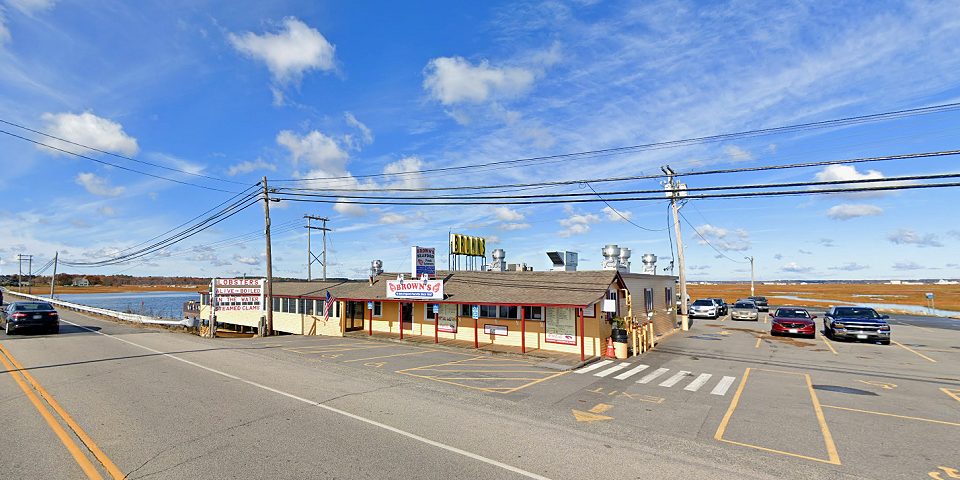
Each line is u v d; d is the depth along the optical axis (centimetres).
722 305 4288
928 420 956
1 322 2434
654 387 1272
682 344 2211
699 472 669
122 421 849
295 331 3136
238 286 2544
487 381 1316
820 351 1980
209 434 784
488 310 2166
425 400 1060
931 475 674
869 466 705
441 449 737
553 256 2614
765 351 1983
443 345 2048
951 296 8331
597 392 1202
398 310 2514
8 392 1065
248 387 1148
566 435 827
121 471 627
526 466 675
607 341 1894
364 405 998
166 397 1035
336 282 3278
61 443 730
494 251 2928
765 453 756
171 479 605
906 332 2767
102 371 1337
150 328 2748
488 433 825
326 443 752
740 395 1180
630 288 2373
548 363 1633
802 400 1128
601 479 636
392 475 632
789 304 5978
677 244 2881
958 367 1594
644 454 739
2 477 601
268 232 2683
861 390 1240
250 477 615
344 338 2384
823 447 788
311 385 1188
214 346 1938
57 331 2339
